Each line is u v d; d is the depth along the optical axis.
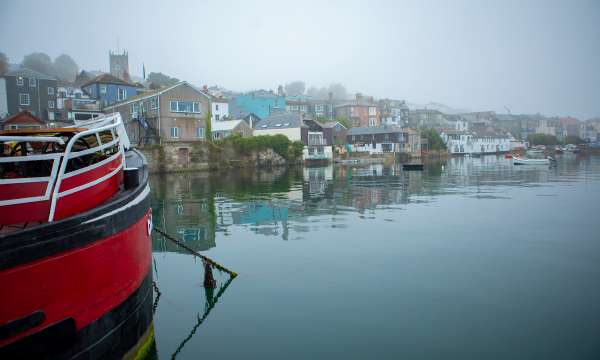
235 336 9.06
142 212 7.55
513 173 47.97
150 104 50.50
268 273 12.85
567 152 100.81
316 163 68.25
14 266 4.93
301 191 32.41
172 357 8.23
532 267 13.34
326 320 9.77
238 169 56.06
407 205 25.41
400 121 114.31
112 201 6.59
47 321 5.32
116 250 6.46
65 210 6.08
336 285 11.85
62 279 5.47
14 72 57.81
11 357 5.01
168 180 41.28
